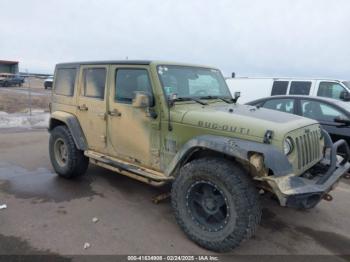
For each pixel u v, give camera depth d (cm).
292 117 367
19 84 3822
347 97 866
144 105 356
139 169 392
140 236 346
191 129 341
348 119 587
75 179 521
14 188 472
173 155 359
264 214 418
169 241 338
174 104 364
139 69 386
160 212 407
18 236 336
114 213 399
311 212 429
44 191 464
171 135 358
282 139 300
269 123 316
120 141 419
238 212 295
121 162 419
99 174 550
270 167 283
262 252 326
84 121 475
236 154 294
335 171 358
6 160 620
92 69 455
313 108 640
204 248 325
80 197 447
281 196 278
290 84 1002
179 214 340
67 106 507
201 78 428
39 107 1628
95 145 463
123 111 406
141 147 393
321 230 379
